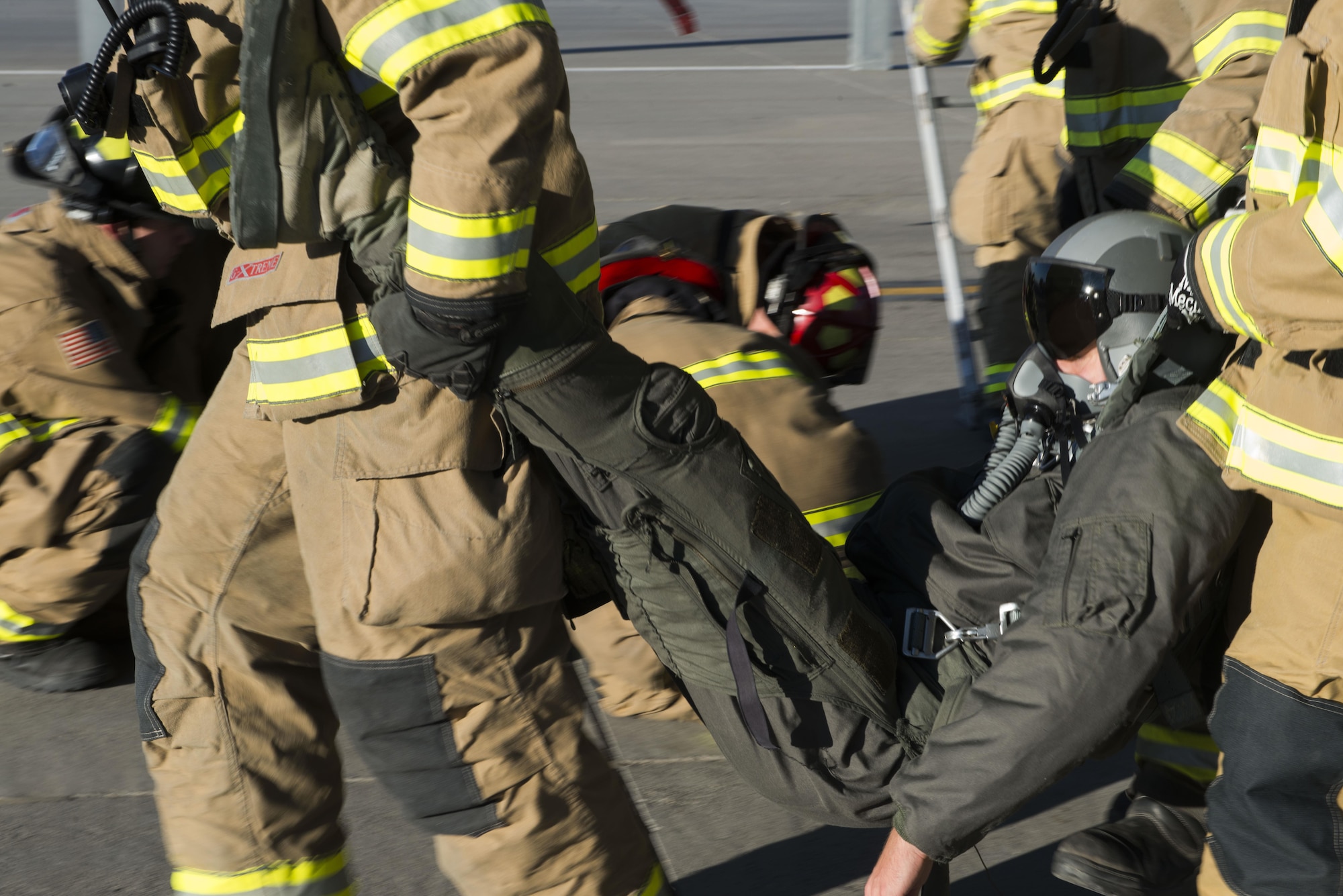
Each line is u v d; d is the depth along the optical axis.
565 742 1.84
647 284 2.63
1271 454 1.65
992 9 4.08
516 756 1.81
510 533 1.72
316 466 1.74
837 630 1.86
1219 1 2.66
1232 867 1.79
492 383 1.66
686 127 10.93
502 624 1.79
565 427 1.71
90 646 2.89
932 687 1.97
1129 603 1.69
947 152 9.83
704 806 2.54
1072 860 2.14
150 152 1.74
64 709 2.87
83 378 2.67
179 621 1.88
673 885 2.31
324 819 1.95
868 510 2.47
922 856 1.80
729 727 1.91
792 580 1.83
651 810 2.53
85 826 2.47
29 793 2.57
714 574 1.81
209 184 1.74
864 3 14.56
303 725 1.92
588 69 14.92
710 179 8.83
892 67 14.80
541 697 1.83
